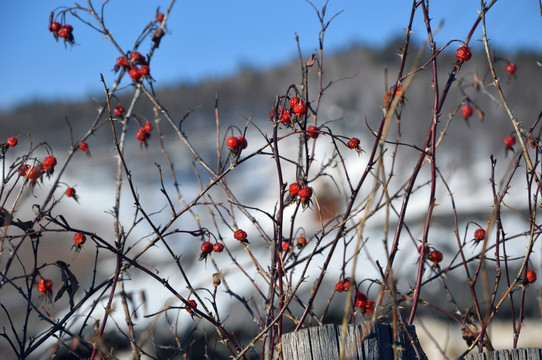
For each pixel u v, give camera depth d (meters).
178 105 26.44
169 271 6.26
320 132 2.82
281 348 2.61
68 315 2.78
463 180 10.02
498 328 5.51
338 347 2.41
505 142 3.43
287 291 2.81
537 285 5.38
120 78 3.97
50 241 8.00
